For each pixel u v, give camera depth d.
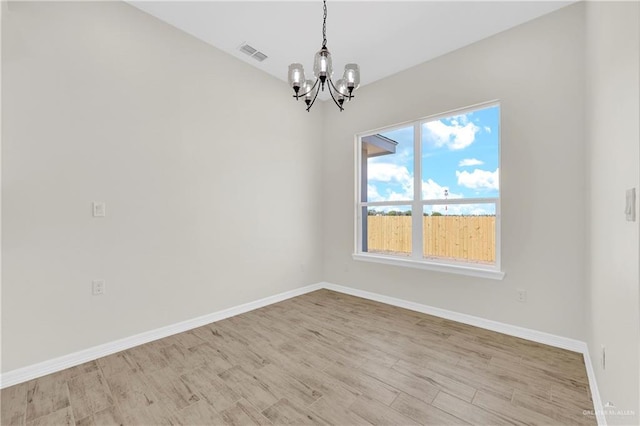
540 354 2.23
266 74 3.47
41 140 1.95
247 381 1.88
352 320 2.96
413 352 2.28
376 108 3.62
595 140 1.76
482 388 1.80
